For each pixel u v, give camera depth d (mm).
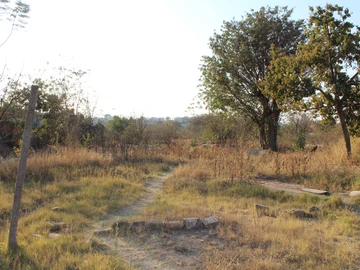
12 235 4949
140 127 22922
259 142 25094
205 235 5973
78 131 17594
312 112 15125
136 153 17719
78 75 28625
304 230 6188
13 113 15039
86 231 6246
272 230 6117
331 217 7277
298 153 15258
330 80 13203
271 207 7957
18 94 14797
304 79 13641
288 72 14242
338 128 22281
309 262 4734
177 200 9055
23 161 4992
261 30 21703
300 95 13781
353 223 6758
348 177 10914
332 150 15078
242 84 23250
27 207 7602
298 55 14680
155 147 22562
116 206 8117
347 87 13078
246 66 22453
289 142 29609
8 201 7867
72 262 4609
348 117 14203
